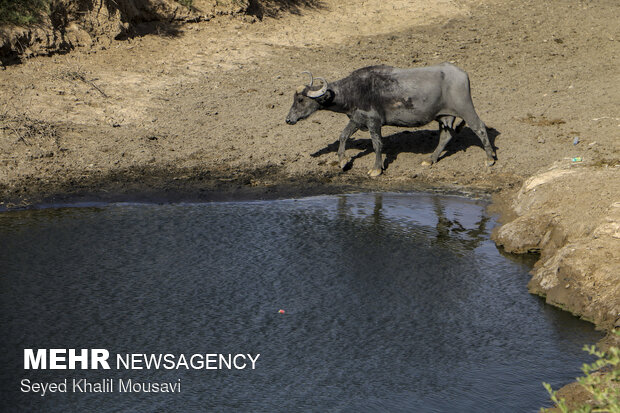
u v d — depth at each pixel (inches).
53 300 556.1
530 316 542.3
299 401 436.1
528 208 716.0
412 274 609.3
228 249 656.4
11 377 461.4
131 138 932.6
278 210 757.9
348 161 873.5
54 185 811.4
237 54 1203.2
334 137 951.0
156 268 614.5
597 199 657.6
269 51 1227.9
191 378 459.8
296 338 506.3
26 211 745.0
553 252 631.8
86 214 738.8
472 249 663.1
